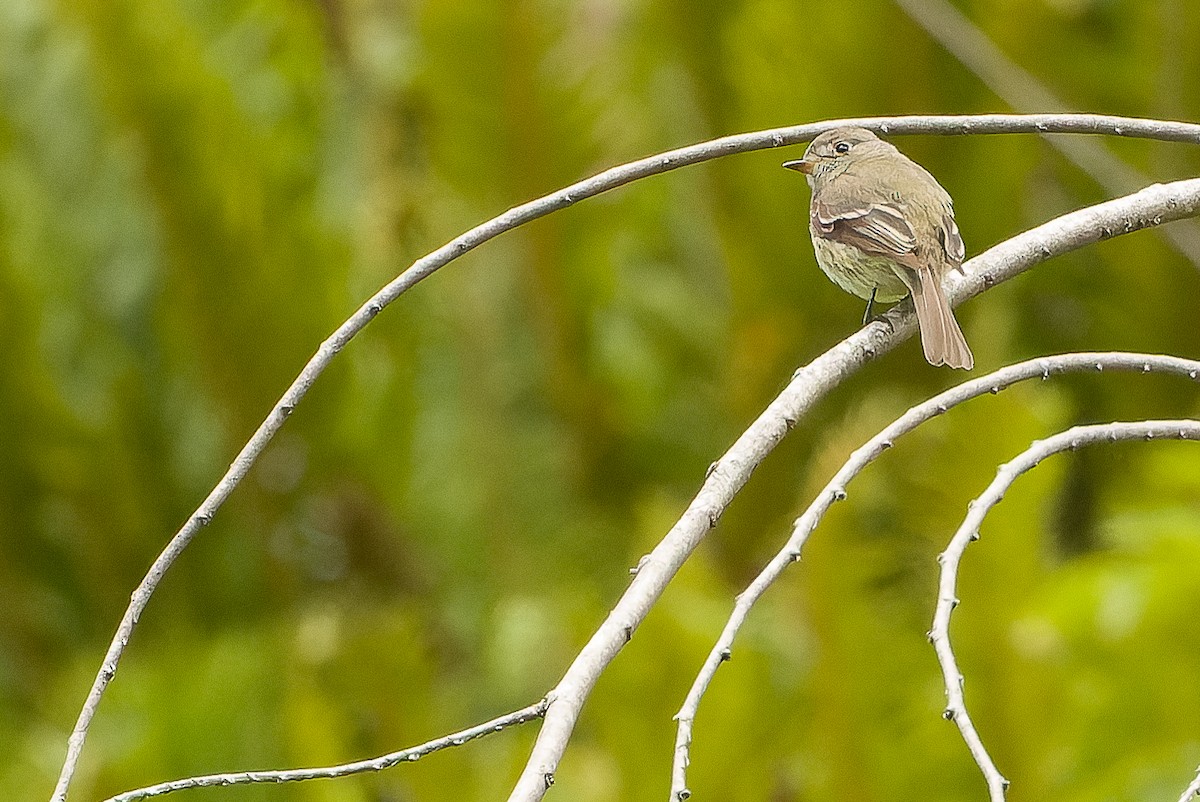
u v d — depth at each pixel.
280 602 13.78
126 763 10.72
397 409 13.95
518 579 13.62
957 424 9.93
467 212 13.80
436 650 13.19
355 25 15.72
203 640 12.59
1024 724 9.39
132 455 13.65
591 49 13.41
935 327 7.21
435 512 13.90
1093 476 14.85
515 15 12.88
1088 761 10.25
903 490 9.92
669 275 15.28
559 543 13.77
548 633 12.71
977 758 4.43
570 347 13.74
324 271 13.38
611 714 9.73
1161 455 12.37
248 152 12.99
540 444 14.07
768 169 13.50
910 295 7.75
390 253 14.42
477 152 13.32
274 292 13.16
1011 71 11.46
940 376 13.97
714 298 15.33
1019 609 9.55
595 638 4.76
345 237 13.95
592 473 14.14
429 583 13.85
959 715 4.59
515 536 13.79
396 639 10.90
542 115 13.19
